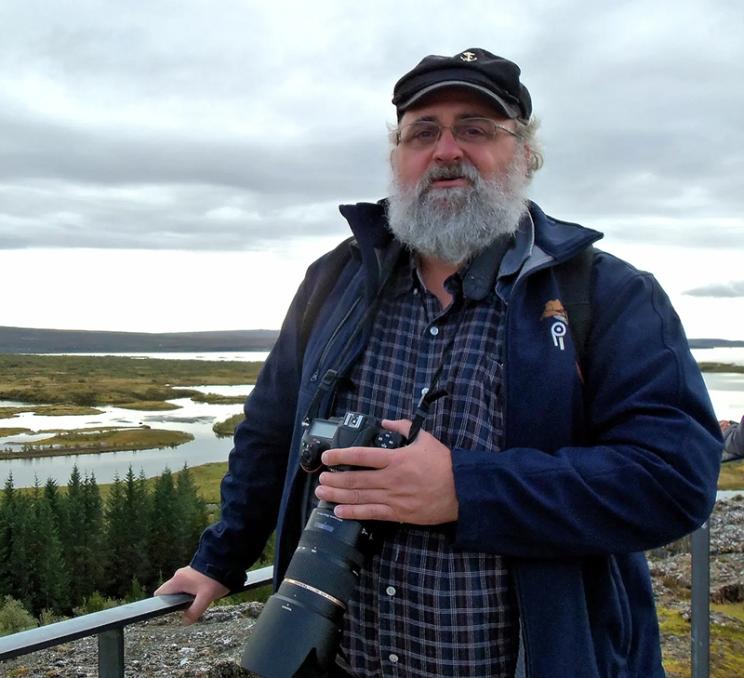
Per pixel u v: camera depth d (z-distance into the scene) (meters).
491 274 2.03
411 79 2.16
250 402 2.44
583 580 1.81
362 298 2.19
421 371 2.05
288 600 1.72
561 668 1.70
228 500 2.35
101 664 1.99
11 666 5.59
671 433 1.71
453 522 1.76
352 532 1.76
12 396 184.12
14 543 47.16
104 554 50.72
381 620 1.96
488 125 2.10
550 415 1.80
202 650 5.74
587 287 1.91
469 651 1.86
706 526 3.02
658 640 1.97
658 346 1.80
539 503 1.67
